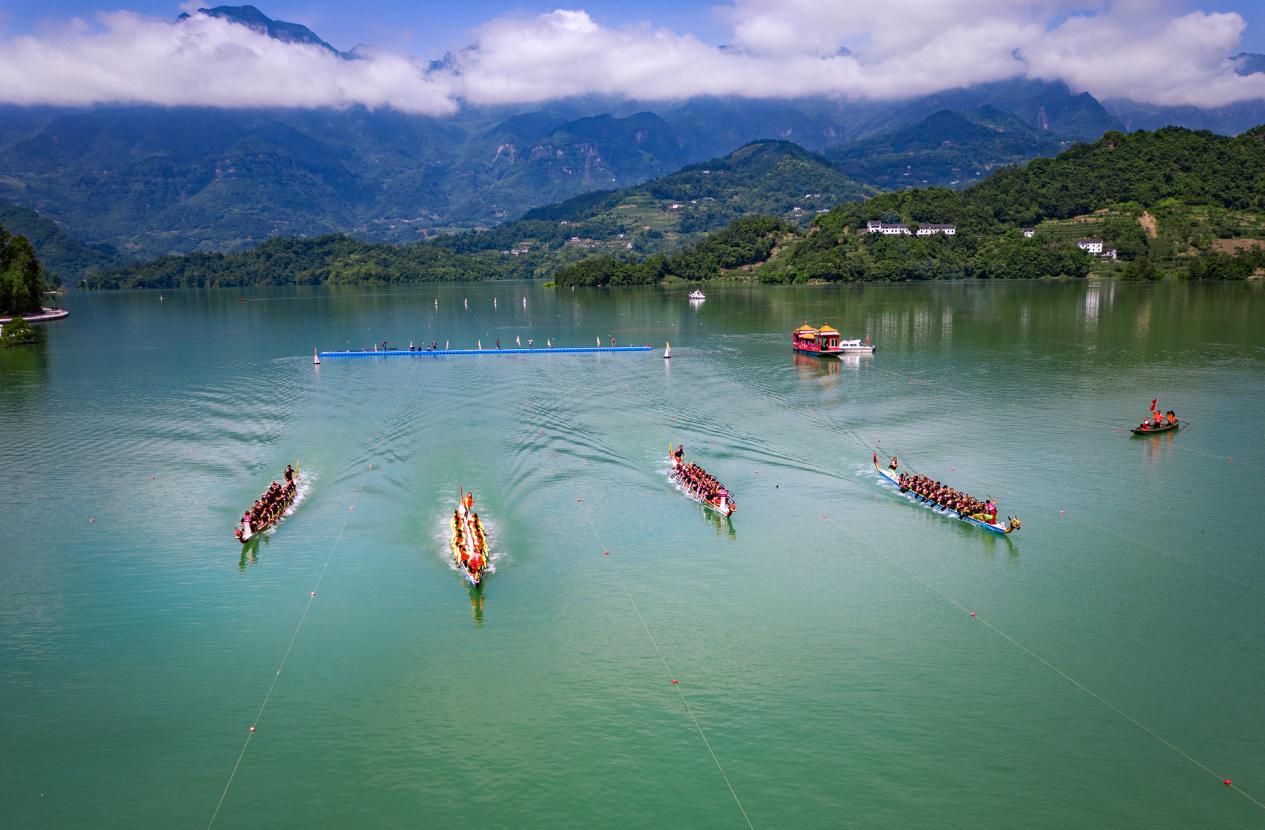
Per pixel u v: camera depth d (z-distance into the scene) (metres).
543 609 70.44
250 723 56.34
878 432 119.69
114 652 64.44
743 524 87.44
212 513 91.31
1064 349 190.38
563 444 114.62
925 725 55.38
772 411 132.62
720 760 52.50
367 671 61.84
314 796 49.94
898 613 69.38
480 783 50.75
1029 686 59.34
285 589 74.00
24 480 102.50
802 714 56.62
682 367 177.25
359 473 103.19
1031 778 50.66
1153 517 88.19
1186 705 57.03
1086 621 67.81
